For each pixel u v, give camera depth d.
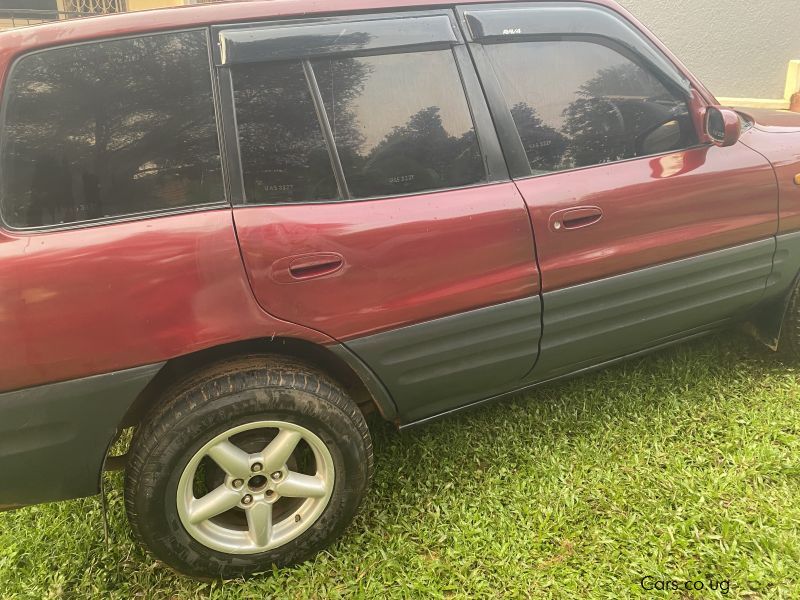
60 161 1.83
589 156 2.49
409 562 2.18
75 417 1.85
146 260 1.85
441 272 2.20
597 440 2.73
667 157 2.61
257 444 2.09
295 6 2.08
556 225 2.35
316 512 2.17
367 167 2.15
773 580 2.00
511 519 2.34
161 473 1.92
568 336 2.52
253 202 2.00
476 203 2.24
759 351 3.29
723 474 2.45
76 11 5.87
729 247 2.73
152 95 1.93
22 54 1.81
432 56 2.26
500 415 2.93
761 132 2.91
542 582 2.07
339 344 2.12
